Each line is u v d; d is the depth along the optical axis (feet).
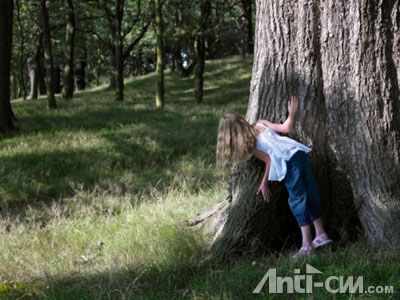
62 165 35.42
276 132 16.24
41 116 55.83
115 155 37.50
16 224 25.58
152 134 42.24
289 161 15.28
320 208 16.10
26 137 43.34
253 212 16.63
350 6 15.72
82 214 25.09
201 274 15.31
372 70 15.78
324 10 16.08
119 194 30.07
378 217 15.48
